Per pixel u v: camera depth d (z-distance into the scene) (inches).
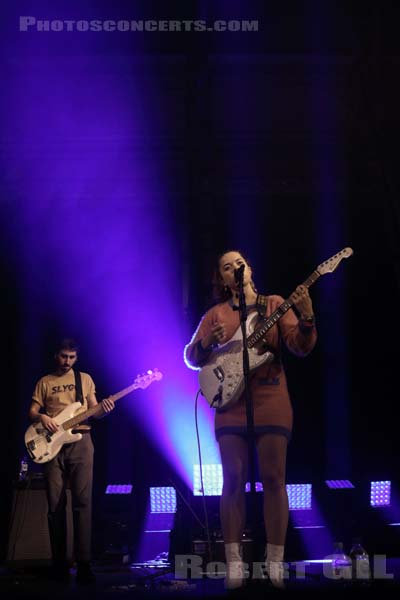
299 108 327.9
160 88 317.1
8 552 214.2
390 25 303.0
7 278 349.1
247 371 134.0
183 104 322.0
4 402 340.2
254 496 130.3
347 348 362.0
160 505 293.9
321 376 360.2
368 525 291.3
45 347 347.9
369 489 304.3
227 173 342.3
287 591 116.0
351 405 357.7
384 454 353.1
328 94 324.2
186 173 341.7
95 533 268.7
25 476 232.5
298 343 139.3
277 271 363.3
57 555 198.7
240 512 138.3
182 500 238.8
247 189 346.0
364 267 365.4
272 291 362.6
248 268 151.9
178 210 355.9
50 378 208.4
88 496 195.2
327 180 344.8
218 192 346.6
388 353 361.4
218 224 362.3
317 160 339.9
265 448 138.2
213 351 146.2
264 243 363.6
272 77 316.8
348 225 364.2
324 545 281.1
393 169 315.3
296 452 352.8
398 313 362.9
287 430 139.9
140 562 252.2
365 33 303.6
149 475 328.2
